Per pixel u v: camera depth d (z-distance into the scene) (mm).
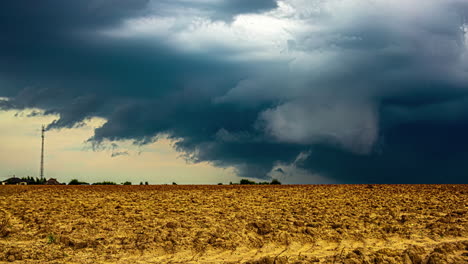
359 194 38375
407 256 16297
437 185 49844
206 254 18734
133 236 21219
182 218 25281
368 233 20797
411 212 25984
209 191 45406
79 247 19891
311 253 18188
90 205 31828
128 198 37531
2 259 18203
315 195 38062
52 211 28484
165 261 17922
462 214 24719
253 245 19750
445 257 15906
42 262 17859
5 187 57688
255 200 34375
